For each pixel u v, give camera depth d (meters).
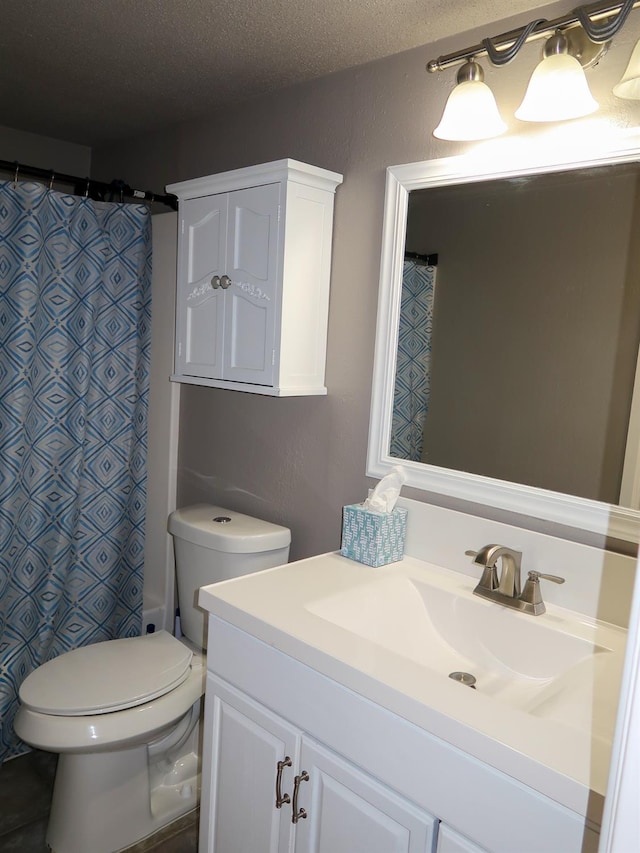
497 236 1.54
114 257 2.34
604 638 1.32
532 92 1.30
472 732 0.99
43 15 1.65
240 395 2.24
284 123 2.03
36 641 2.26
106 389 2.37
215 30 1.68
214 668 1.47
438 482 1.67
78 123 2.54
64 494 2.28
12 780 2.12
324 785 1.24
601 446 1.39
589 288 1.39
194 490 2.46
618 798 0.57
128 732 1.69
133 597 2.56
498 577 1.56
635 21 1.30
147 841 1.90
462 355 1.61
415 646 1.52
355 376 1.86
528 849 0.94
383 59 1.75
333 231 1.88
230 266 1.90
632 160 1.32
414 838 1.09
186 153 2.42
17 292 2.07
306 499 2.04
